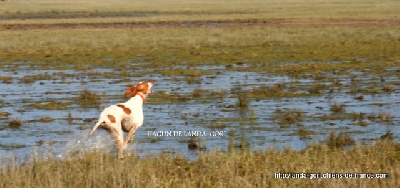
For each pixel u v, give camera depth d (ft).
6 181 30.94
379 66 90.43
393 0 409.28
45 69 92.32
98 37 146.82
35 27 194.29
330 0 420.77
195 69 89.10
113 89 72.18
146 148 42.93
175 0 472.85
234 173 32.14
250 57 104.47
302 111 57.11
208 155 36.70
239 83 75.82
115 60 102.42
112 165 33.35
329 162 34.40
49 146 42.83
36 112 58.90
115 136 37.47
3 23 212.02
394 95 66.18
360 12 257.14
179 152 39.73
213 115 55.72
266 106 60.13
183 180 31.12
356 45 123.03
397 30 157.07
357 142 40.22
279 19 219.00
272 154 36.76
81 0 481.46
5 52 116.57
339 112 56.90
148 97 65.36
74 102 64.08
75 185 30.58
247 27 182.50
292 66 90.84
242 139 45.75
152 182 30.01
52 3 405.59
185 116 55.36
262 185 30.22
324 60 99.09
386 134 46.37
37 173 32.01
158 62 98.73
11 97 67.82
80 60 102.58
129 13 286.87
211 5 360.69
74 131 49.39
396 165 33.22
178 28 180.75
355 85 71.51
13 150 43.24
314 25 189.37
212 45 127.75
